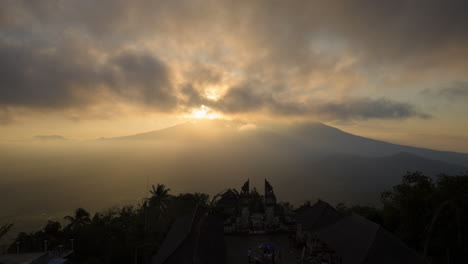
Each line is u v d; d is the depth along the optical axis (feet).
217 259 85.25
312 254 111.24
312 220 118.73
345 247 92.84
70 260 106.42
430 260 106.52
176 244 84.02
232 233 142.20
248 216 145.89
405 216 113.19
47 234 124.77
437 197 101.50
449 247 97.19
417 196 110.22
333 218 115.03
